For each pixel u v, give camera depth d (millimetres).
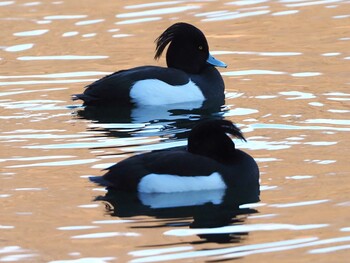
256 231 11047
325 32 21219
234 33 21312
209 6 23328
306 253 10352
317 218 11367
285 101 16969
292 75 18547
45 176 13148
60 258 10336
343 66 18922
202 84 17906
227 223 11336
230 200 12188
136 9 23078
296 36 21031
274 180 12836
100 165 13617
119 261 10219
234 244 10648
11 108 16875
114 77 17625
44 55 20094
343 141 14453
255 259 10227
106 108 17141
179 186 12562
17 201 12133
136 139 15039
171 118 16500
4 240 10875
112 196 12320
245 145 14438
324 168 13211
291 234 10898
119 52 20266
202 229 11133
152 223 11375
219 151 13078
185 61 18688
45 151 14367
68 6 23516
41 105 17062
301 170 13180
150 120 16344
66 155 14148
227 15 22594
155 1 23781
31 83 18328
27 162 13805
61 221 11430
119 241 10797
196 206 11977
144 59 19844
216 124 13086
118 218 11508
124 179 12531
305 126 15367
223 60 19688
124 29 21594
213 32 21359
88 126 15844
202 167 12703
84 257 10352
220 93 17891
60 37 21219
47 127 15742
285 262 10125
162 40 18734
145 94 17438
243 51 20188
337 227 11047
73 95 17141
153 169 12617
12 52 20344
